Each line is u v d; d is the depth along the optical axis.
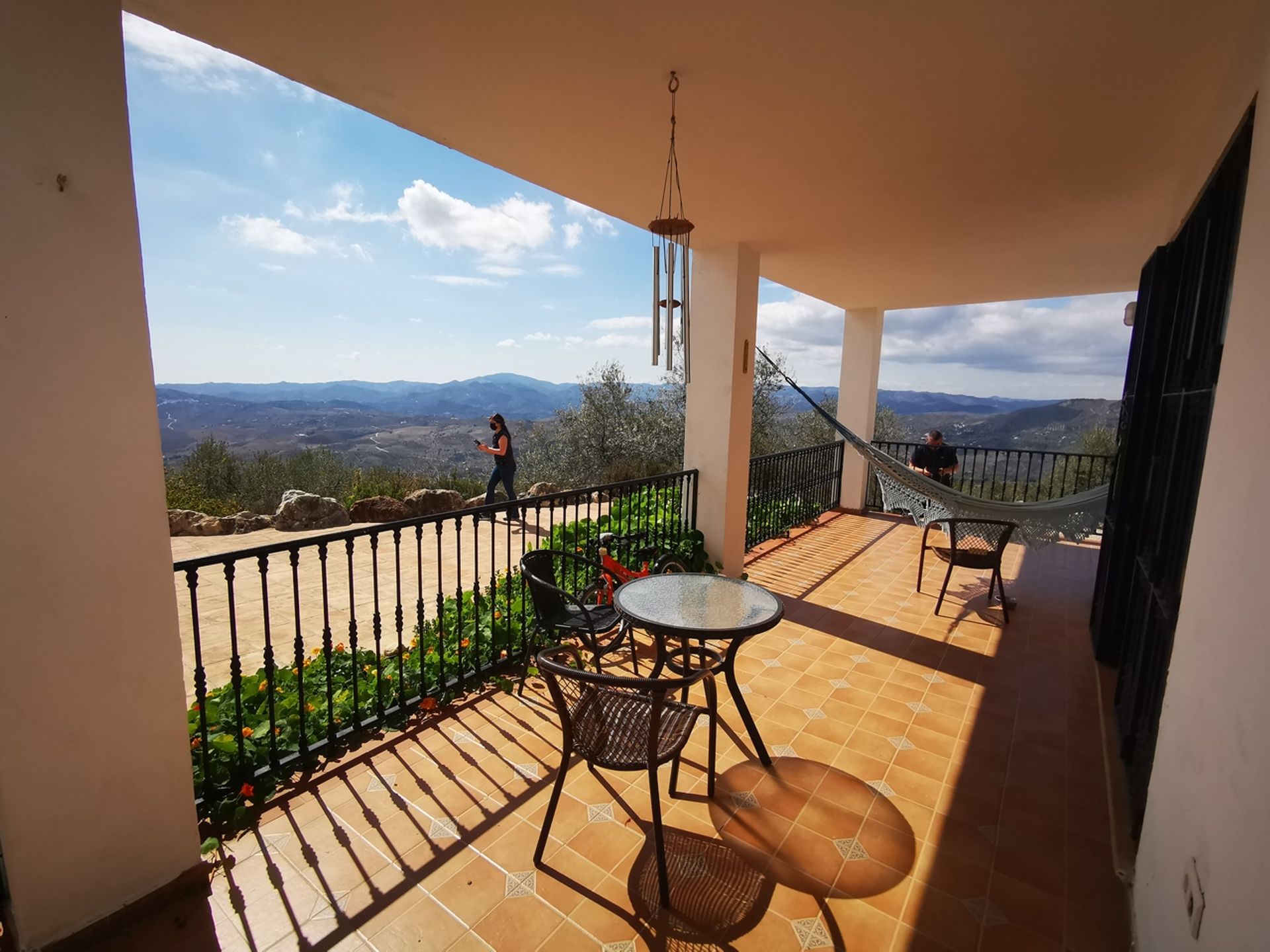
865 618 4.15
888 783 2.38
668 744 1.89
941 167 2.95
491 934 1.69
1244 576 1.16
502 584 4.25
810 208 3.58
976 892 1.86
